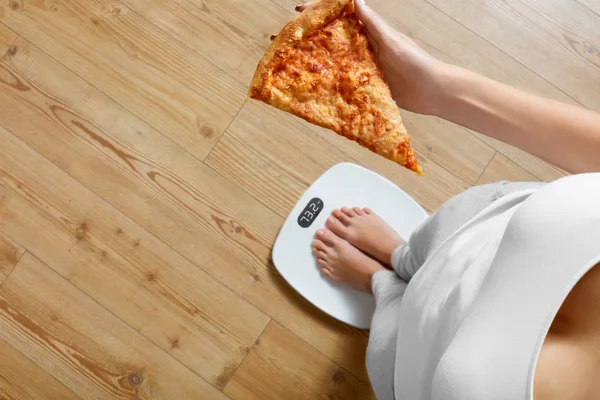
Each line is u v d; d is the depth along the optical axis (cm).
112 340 124
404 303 83
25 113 127
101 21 129
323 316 127
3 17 128
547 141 71
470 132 130
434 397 57
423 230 96
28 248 125
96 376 123
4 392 122
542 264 50
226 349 125
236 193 128
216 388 124
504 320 51
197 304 125
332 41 80
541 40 132
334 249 122
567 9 133
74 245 125
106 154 127
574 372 48
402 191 126
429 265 79
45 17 128
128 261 125
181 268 126
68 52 128
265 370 125
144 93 129
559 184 54
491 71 132
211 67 129
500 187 87
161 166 128
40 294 124
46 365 123
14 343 123
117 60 129
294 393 125
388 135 81
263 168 129
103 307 124
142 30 129
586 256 48
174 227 127
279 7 130
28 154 126
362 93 80
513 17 133
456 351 55
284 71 82
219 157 128
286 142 129
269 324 126
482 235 70
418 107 84
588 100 132
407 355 78
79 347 123
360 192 127
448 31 131
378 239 121
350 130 82
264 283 127
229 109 129
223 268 127
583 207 50
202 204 128
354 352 126
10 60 128
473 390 52
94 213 126
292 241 125
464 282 64
